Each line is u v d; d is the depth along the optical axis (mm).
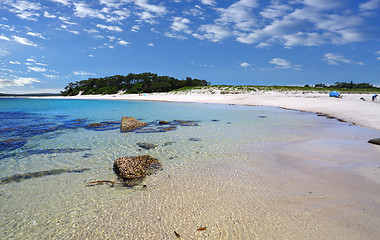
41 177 7066
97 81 112062
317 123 17297
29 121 20250
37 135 13750
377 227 4008
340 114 21969
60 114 26359
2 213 5023
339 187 5746
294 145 10508
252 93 64938
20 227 4523
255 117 21984
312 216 4512
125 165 7438
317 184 6023
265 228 4238
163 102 50156
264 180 6531
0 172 7504
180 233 4191
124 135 13664
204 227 4352
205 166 7918
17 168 7902
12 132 14727
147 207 5164
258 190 5887
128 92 92625
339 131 13594
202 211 4938
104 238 4129
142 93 83125
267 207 4988
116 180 6762
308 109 28859
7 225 4594
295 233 4027
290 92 68812
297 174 6855
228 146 10719
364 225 4094
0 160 8797
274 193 5660
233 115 23969
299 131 14086
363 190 5488
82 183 6574
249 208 4988
